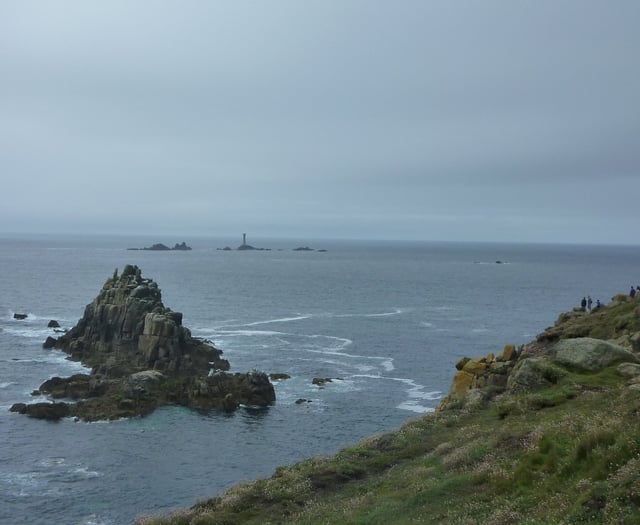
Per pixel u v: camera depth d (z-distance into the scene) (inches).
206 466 1963.6
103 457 2012.8
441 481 812.6
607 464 650.8
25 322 4751.5
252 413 2527.1
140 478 1855.3
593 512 558.3
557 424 854.5
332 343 4175.7
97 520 1582.2
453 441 1005.8
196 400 2618.1
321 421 2437.3
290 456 2060.8
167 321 3257.9
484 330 4874.5
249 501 940.6
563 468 695.1
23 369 3152.1
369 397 2790.4
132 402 2524.6
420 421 1239.5
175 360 3127.5
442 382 3093.0
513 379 1309.1
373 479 951.6
